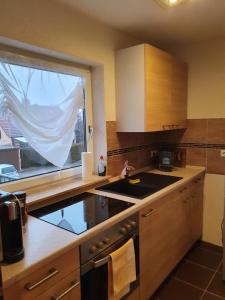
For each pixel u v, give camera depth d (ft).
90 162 6.79
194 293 6.56
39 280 3.39
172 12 6.02
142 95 6.61
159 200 6.14
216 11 5.99
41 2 5.14
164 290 6.68
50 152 5.92
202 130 8.70
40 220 4.65
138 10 5.88
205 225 9.05
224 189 8.21
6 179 5.31
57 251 3.53
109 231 4.60
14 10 4.69
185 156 9.11
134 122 6.88
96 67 6.92
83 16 6.09
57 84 6.05
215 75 8.21
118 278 4.65
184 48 8.71
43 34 5.22
